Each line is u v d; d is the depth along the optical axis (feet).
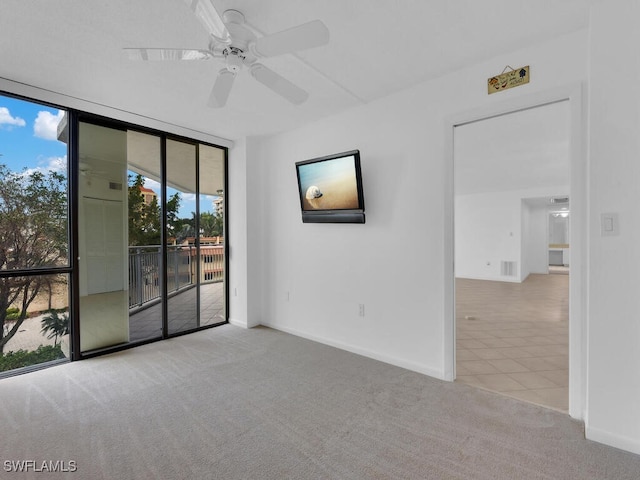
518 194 25.36
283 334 11.85
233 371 8.68
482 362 9.32
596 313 5.68
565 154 14.52
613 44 5.51
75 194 9.37
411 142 8.58
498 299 18.49
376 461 5.21
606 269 5.60
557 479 4.80
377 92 8.84
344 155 9.30
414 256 8.62
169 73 7.58
